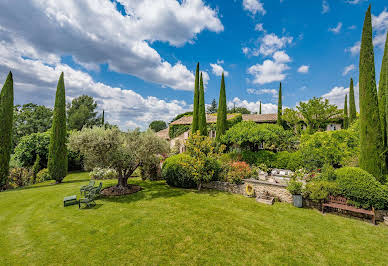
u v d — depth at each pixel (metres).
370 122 8.08
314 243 5.77
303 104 23.03
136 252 5.20
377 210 7.32
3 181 12.55
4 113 12.79
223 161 14.37
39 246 5.43
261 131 14.68
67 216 7.68
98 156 9.91
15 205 8.98
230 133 16.30
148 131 11.95
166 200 9.78
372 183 7.21
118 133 10.45
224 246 5.55
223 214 7.95
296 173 10.00
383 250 5.40
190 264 4.72
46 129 31.38
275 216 7.76
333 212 8.09
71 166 22.09
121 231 6.40
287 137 15.55
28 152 18.14
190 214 7.93
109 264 4.68
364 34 8.52
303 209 8.50
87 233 6.24
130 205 9.02
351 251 5.36
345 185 7.63
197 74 21.09
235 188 11.13
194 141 11.95
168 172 12.54
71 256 4.98
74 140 9.52
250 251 5.32
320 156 12.04
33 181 15.90
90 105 40.06
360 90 8.52
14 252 5.12
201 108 20.73
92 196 9.16
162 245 5.57
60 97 14.74
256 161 16.06
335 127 26.00
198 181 11.76
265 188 10.12
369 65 8.25
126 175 12.00
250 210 8.41
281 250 5.38
